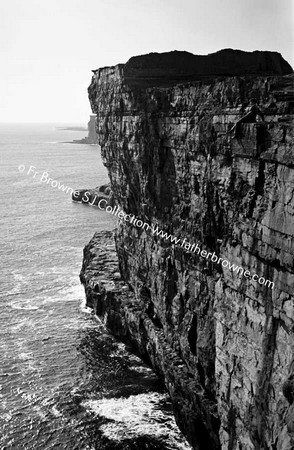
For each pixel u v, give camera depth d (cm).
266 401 3641
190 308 5025
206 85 4334
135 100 5469
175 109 4822
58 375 5972
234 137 3675
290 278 3362
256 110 3619
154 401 5525
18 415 5266
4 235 11875
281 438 3328
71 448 4831
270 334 3600
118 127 6066
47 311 7612
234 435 4159
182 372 5094
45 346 6600
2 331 6988
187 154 4700
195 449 4838
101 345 6638
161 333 5803
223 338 4238
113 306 6788
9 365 6150
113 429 5081
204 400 4691
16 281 8850
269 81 3716
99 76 6556
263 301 3662
